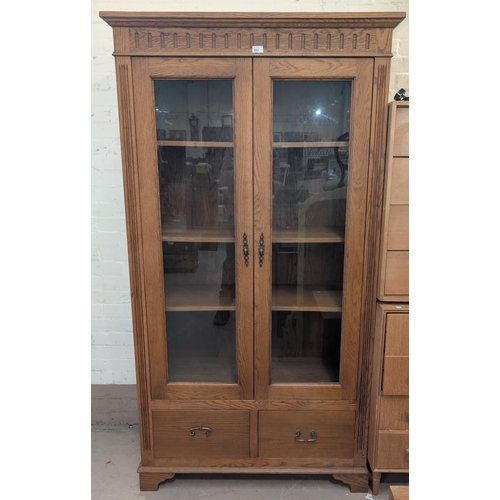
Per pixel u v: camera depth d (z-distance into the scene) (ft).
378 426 4.66
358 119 4.15
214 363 4.84
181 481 5.05
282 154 4.36
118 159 5.55
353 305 4.51
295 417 4.72
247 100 4.11
